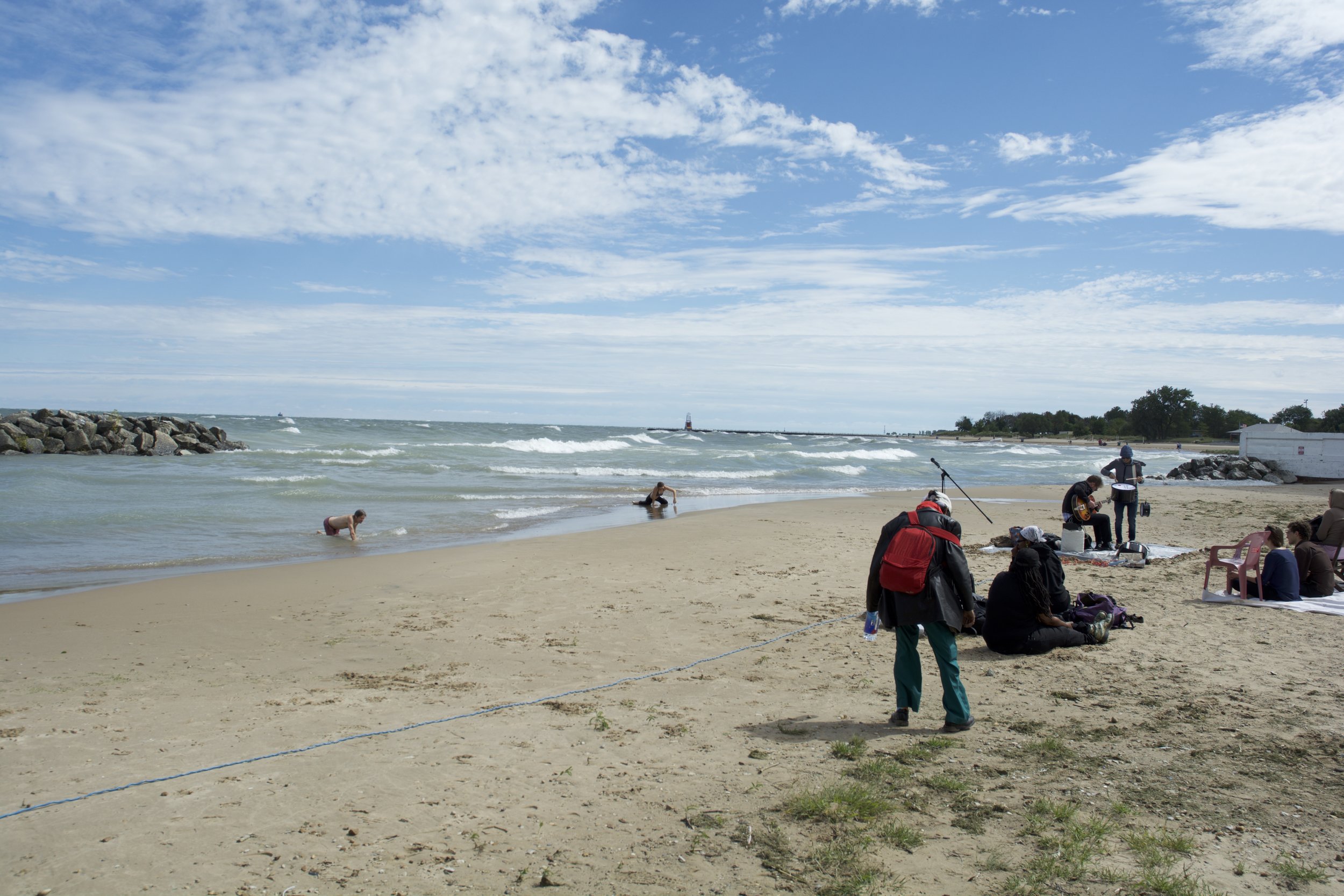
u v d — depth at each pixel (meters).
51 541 13.76
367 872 3.18
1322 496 26.66
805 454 51.59
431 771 4.28
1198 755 4.50
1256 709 5.28
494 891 3.04
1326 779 4.16
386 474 28.75
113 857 3.27
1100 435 156.62
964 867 3.26
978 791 4.03
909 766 4.36
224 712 5.36
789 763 4.43
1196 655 6.67
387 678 6.32
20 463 29.86
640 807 3.84
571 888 3.07
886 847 3.42
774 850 3.40
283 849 3.37
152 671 6.48
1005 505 22.58
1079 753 4.54
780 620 8.41
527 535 15.80
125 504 18.33
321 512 18.20
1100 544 12.01
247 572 11.01
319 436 54.47
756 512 19.91
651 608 8.98
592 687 6.05
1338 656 6.59
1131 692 5.70
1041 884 3.12
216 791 3.97
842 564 12.09
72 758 4.41
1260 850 3.41
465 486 25.58
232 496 20.28
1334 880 3.14
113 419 37.56
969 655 6.82
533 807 3.84
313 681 6.22
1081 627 7.13
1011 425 183.12
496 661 6.87
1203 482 34.53
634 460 41.84
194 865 3.21
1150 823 3.66
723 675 6.36
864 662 6.71
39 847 3.35
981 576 10.25
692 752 4.60
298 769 4.29
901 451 62.25
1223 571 10.60
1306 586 8.96
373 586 10.23
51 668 6.50
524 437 76.25
